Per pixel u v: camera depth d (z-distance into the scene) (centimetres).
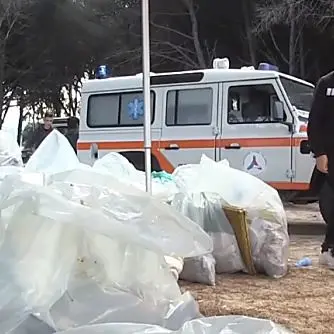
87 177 291
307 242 673
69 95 2833
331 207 485
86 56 2569
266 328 176
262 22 1761
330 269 479
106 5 2356
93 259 248
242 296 385
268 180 762
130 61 2144
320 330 311
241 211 450
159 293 259
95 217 243
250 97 779
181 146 815
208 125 802
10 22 2380
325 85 478
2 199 250
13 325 226
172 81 828
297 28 1847
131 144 854
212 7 2042
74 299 239
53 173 322
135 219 250
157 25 2052
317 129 480
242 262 457
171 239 253
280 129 757
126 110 867
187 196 456
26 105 2817
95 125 893
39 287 238
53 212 242
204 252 265
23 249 243
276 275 447
